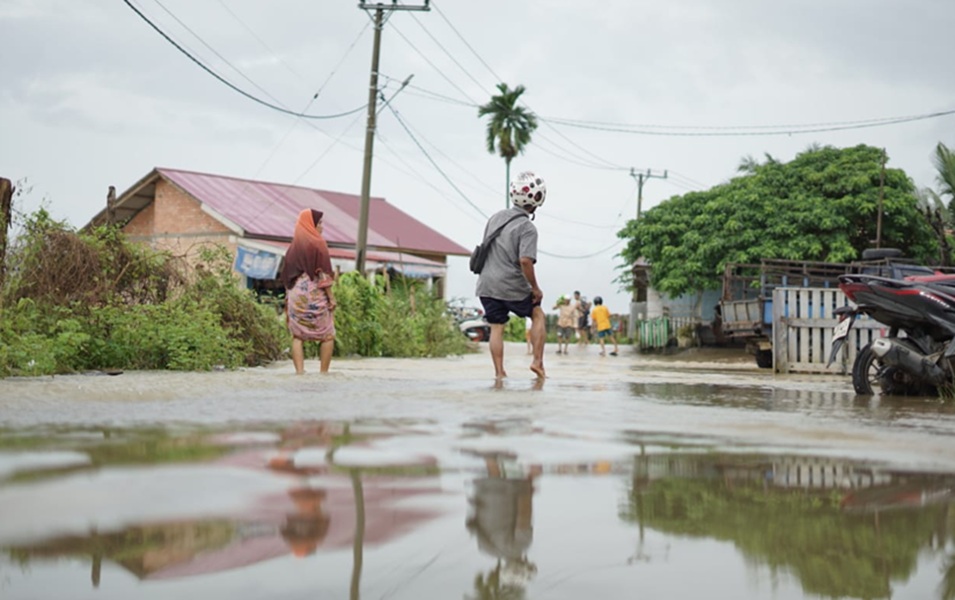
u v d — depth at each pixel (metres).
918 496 2.12
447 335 18.62
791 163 32.84
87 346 8.43
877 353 6.71
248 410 4.16
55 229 9.16
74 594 1.26
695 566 1.46
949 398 6.41
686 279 33.25
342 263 32.31
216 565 1.41
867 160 31.61
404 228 42.59
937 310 6.56
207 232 33.97
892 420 4.32
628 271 42.50
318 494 1.99
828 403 5.63
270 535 1.61
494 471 2.38
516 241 7.90
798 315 12.48
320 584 1.32
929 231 31.02
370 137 25.19
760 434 3.49
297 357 8.10
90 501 1.88
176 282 10.78
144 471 2.27
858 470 2.56
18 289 8.69
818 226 30.52
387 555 1.49
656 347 28.75
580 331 33.22
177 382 6.12
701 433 3.49
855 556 1.54
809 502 2.03
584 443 3.07
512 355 20.08
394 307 17.58
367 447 2.83
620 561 1.49
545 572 1.41
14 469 2.29
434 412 4.21
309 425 3.53
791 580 1.40
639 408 4.69
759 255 31.05
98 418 3.68
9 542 1.54
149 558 1.44
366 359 14.80
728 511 1.90
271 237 32.97
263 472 2.28
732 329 18.73
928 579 1.41
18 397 4.57
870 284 6.84
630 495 2.07
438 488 2.11
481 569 1.42
